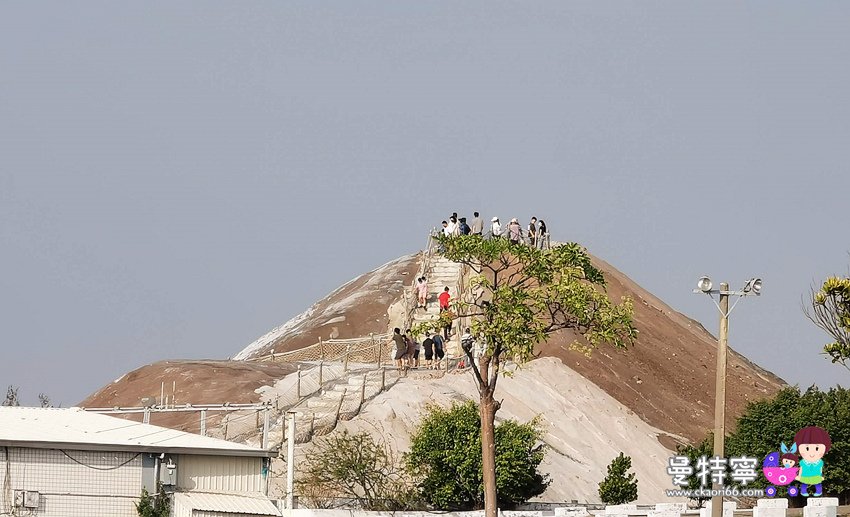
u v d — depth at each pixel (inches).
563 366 7578.7
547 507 4830.2
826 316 3796.8
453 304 3993.6
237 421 5600.4
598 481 6166.3
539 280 3946.9
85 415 3981.3
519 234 6707.7
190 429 5738.2
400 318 7185.0
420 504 4591.5
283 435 5064.0
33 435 3617.1
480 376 3956.7
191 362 7573.8
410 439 5364.2
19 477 3511.3
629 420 7436.0
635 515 4338.1
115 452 3599.9
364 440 4923.7
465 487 4594.0
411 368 6343.5
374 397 5826.8
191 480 3698.3
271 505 3735.2
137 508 3585.1
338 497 4515.3
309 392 6264.8
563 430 6653.5
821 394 5132.9
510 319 3848.4
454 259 4008.4
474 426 4682.6
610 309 3905.0
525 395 6840.6
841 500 4776.1
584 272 3976.4
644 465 6756.9
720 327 3467.0
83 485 3560.5
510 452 4670.3
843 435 4795.8
